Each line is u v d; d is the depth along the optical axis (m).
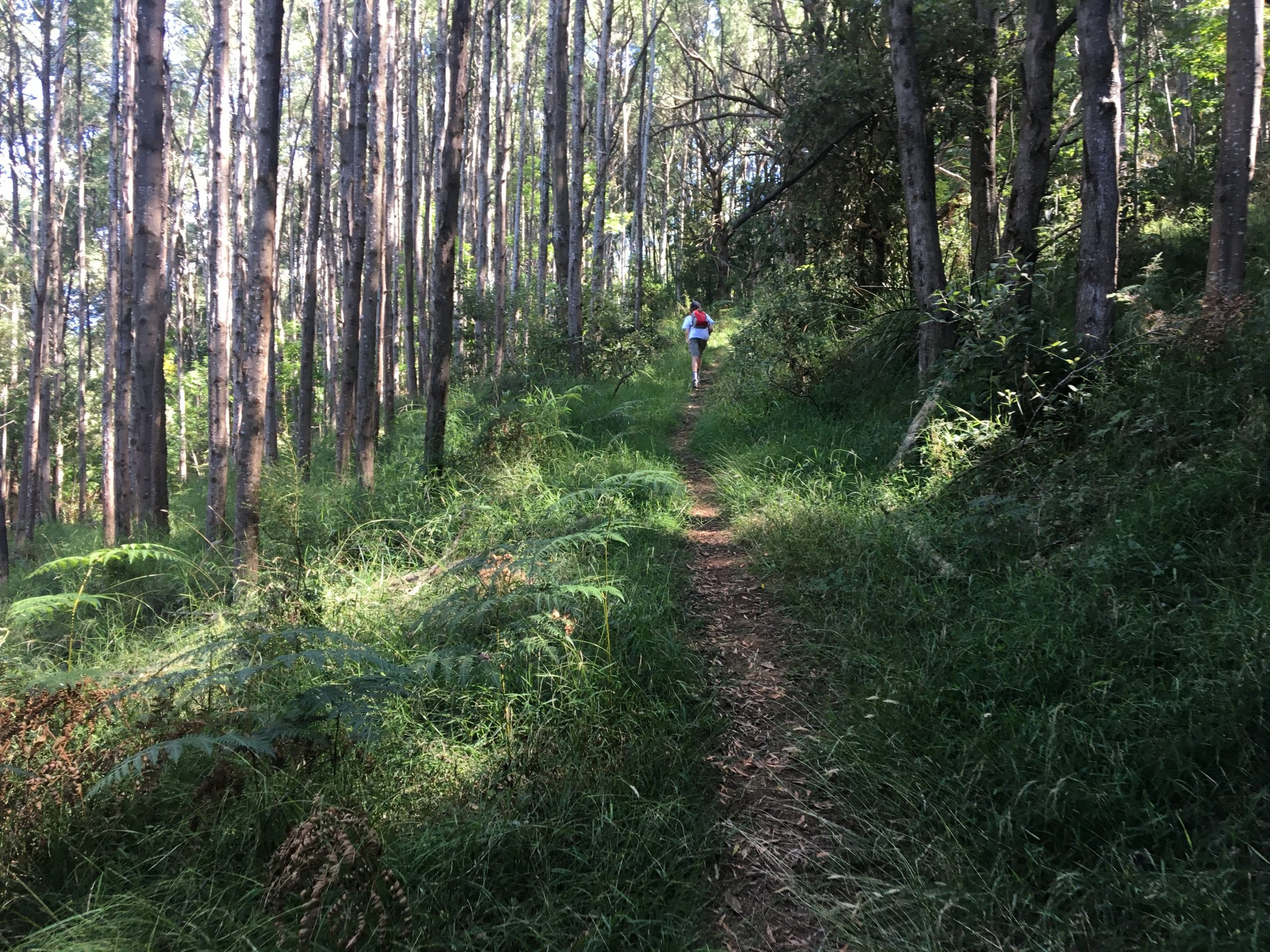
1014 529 4.50
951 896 2.38
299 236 27.52
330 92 17.20
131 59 14.13
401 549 5.73
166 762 2.77
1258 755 2.57
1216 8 10.03
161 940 2.18
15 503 30.16
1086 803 2.58
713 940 2.35
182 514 11.95
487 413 10.05
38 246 18.91
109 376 16.28
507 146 22.39
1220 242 5.58
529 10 22.39
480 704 3.24
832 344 9.26
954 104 8.53
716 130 22.02
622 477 5.62
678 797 2.81
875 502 5.54
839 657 3.84
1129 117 11.92
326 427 19.73
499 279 16.41
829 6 10.95
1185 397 4.49
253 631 3.48
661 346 18.11
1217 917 2.12
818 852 2.69
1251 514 3.65
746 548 5.49
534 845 2.52
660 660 3.64
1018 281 6.46
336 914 2.09
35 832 2.56
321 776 2.81
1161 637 3.21
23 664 4.01
